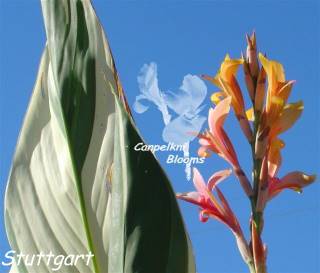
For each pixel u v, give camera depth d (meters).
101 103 1.04
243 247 0.96
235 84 0.99
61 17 1.04
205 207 0.99
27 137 1.06
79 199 1.04
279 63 0.98
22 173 1.05
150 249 0.92
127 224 0.92
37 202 1.04
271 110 0.97
